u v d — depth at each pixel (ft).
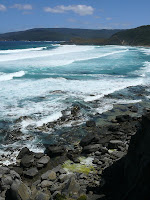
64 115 55.42
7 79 89.51
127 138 44.62
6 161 35.94
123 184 23.65
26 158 35.68
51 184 28.96
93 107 62.23
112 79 97.81
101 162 35.06
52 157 37.91
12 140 42.98
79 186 26.68
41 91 74.43
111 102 67.05
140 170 18.47
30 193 25.39
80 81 91.30
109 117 56.29
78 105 62.59
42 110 57.72
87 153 39.19
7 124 49.21
